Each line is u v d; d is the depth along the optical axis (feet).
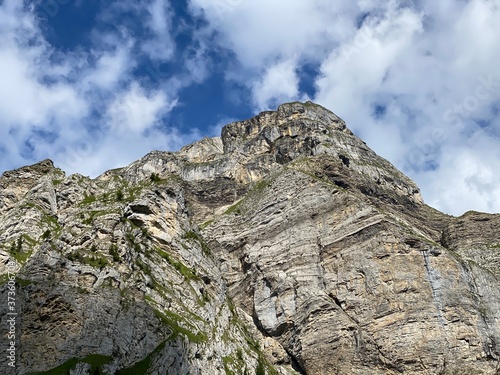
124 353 366.22
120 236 449.48
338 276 568.41
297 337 542.16
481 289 546.26
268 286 597.93
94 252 428.97
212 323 468.34
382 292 538.47
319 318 537.65
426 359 499.10
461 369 494.18
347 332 520.01
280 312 567.18
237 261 650.84
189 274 500.33
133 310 392.88
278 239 633.20
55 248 430.20
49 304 379.35
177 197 563.07
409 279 539.29
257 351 512.63
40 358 353.31
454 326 514.68
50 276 400.88
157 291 438.81
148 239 497.46
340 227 601.62
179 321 423.64
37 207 567.18
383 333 517.55
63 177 644.69
